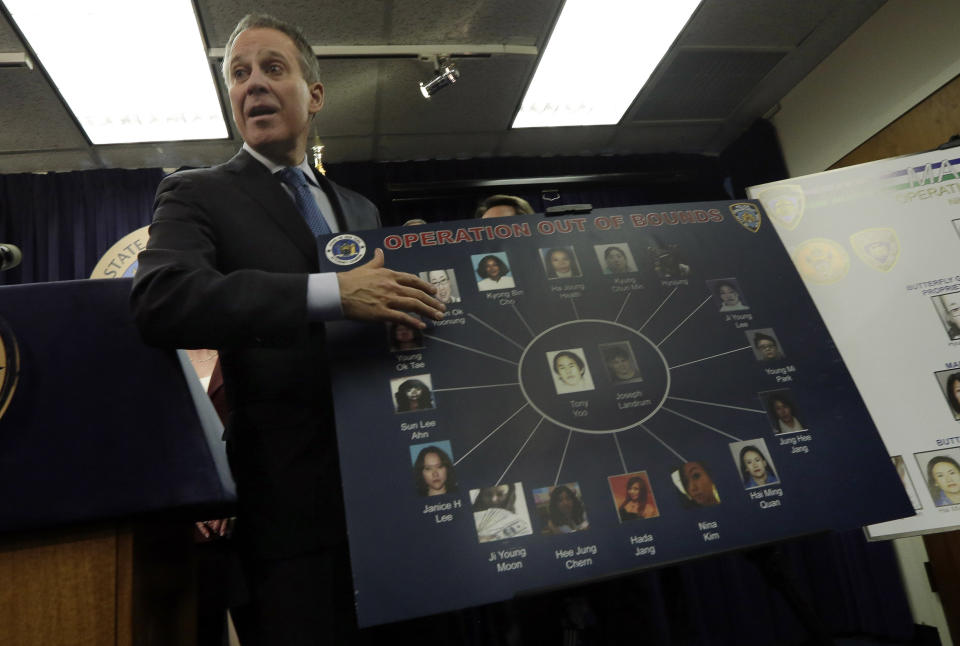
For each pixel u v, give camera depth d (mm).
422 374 939
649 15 3098
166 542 872
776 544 933
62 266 3424
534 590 816
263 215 1026
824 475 954
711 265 1133
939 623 2930
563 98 3646
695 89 3709
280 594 833
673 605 3182
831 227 1404
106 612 702
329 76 3229
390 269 1006
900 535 1176
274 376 927
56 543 714
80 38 2783
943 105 2988
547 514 869
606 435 936
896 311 1321
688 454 940
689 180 4168
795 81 3758
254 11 2740
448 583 811
